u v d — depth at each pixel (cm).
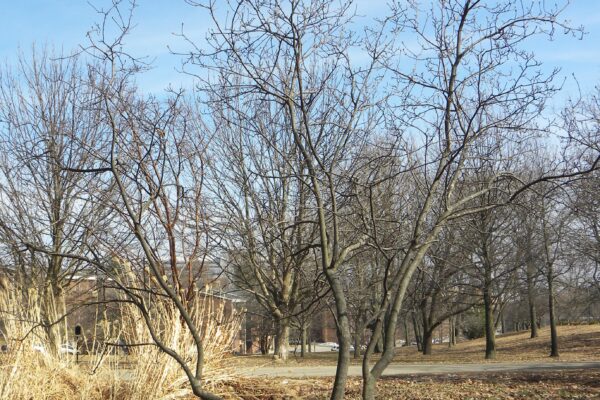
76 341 920
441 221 508
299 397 955
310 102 604
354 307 1430
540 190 667
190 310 880
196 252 877
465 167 561
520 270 2617
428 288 1409
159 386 841
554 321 2450
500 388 1016
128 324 866
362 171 617
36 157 738
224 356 965
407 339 4747
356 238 638
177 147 858
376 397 964
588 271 2439
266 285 1537
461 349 3372
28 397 820
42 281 1071
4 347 848
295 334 3269
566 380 1089
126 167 587
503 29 554
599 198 1305
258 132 829
